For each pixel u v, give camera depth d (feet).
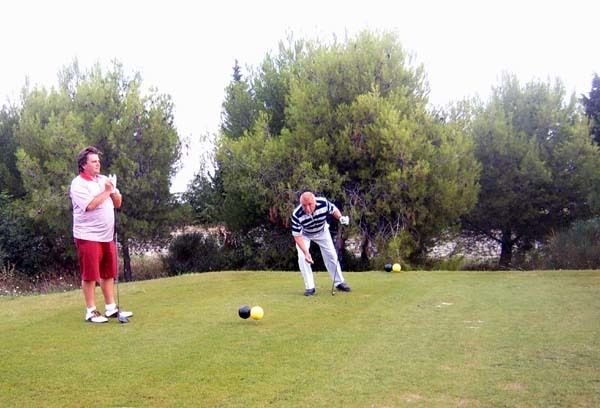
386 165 61.46
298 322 23.29
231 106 78.74
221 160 67.05
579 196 71.46
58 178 66.59
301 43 77.61
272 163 64.34
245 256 72.59
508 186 71.82
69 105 73.41
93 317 24.20
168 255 77.71
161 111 71.00
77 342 20.58
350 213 61.21
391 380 15.64
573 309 24.70
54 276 69.51
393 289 31.65
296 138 65.05
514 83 76.48
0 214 70.28
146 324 23.48
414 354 18.13
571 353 17.81
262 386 15.42
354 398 14.35
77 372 16.99
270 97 76.95
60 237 71.56
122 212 68.54
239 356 18.30
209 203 76.59
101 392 15.29
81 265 23.91
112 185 23.59
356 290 31.53
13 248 70.03
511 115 73.97
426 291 30.73
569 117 74.54
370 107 61.72
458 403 13.88
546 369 16.28
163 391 15.25
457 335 20.52
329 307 26.55
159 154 70.59
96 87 70.18
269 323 23.20
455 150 63.41
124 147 68.08
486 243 79.25
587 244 58.18
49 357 18.65
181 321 23.93
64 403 14.58
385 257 60.13
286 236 69.62
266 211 68.13
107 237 24.17
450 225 66.90
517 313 24.18
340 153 63.10
